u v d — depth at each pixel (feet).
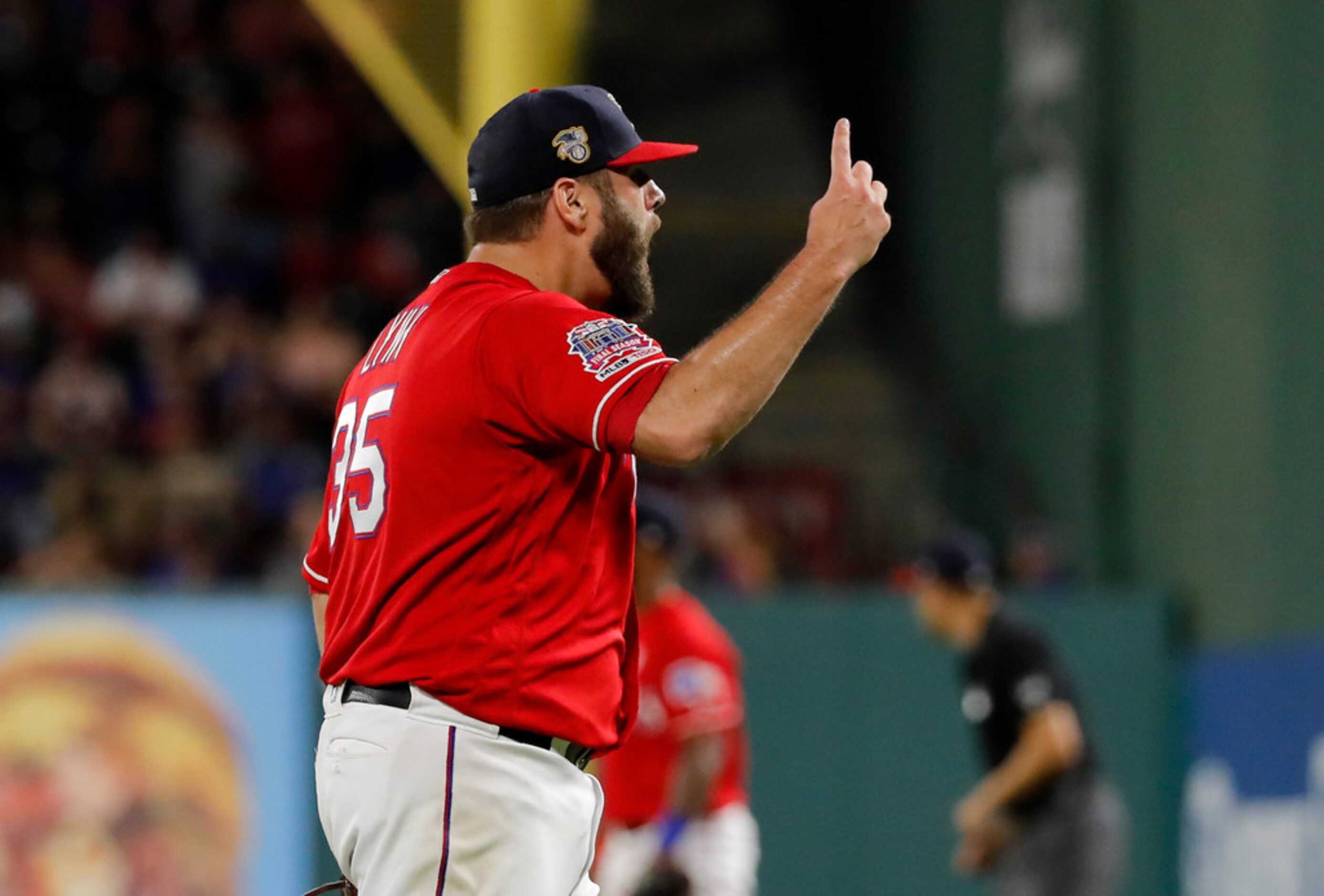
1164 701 99.71
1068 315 116.88
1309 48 85.71
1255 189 91.61
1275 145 89.25
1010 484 124.47
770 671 96.12
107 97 156.25
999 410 129.80
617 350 30.73
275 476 121.60
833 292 31.09
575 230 33.55
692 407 29.91
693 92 176.45
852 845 95.76
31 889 82.64
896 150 157.99
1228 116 95.25
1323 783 80.84
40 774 83.46
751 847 76.13
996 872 84.74
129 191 152.05
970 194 136.36
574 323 31.14
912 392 145.28
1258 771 88.79
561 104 33.55
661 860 72.33
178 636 86.17
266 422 130.62
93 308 139.13
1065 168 117.39
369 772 31.48
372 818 31.45
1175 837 98.99
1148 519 106.22
